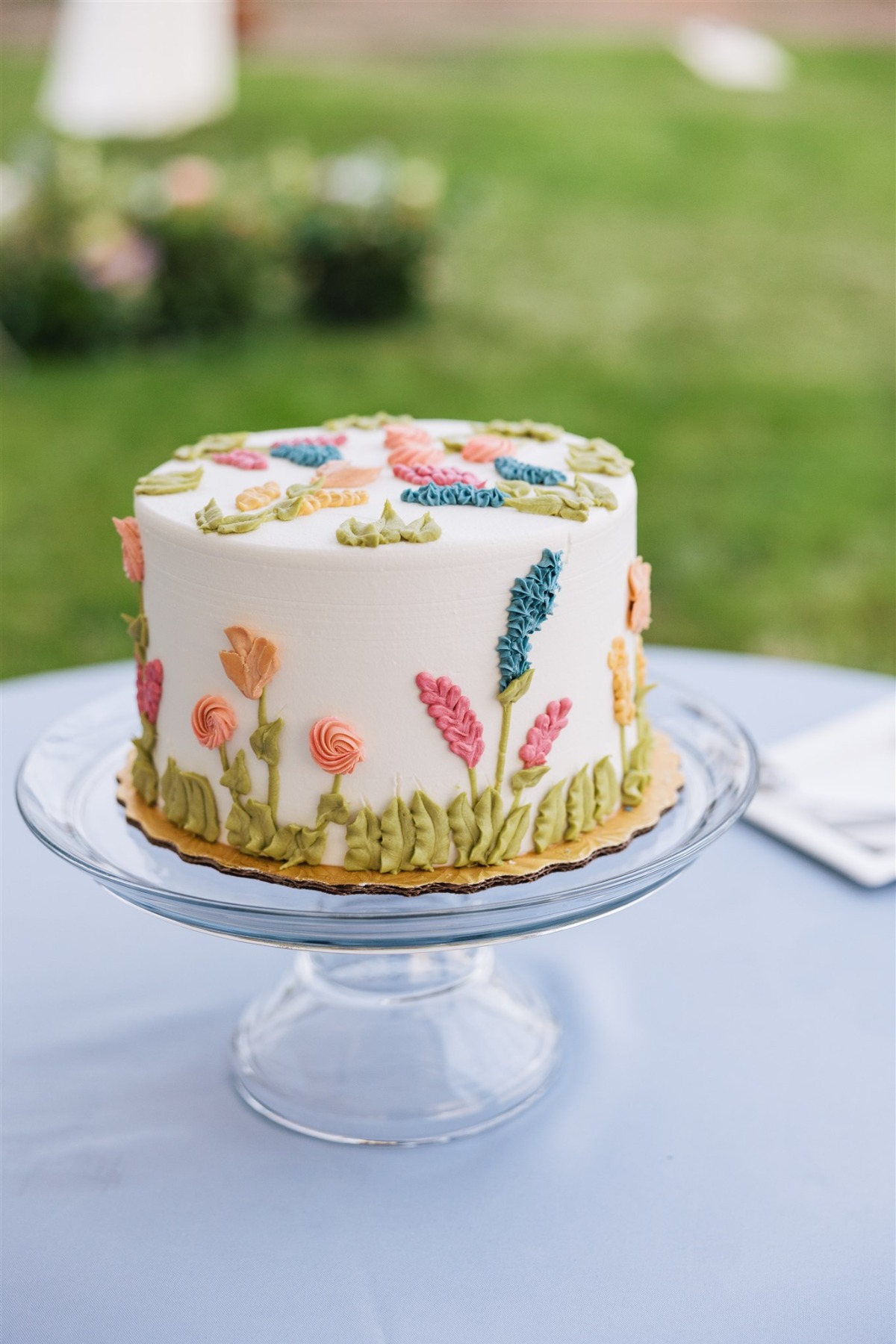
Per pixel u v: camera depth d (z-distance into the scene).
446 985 0.91
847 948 0.94
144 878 0.84
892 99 6.37
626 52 7.21
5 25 7.30
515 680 0.82
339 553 0.80
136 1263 0.75
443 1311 0.73
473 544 0.80
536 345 3.88
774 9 7.98
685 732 1.00
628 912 0.98
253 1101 0.84
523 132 5.86
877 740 1.11
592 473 0.90
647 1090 0.85
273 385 3.56
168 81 3.87
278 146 5.61
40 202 3.60
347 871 0.84
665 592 2.67
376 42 7.43
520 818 0.84
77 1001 0.91
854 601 2.63
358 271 3.91
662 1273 0.74
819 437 3.33
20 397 3.46
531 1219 0.77
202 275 3.75
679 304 4.21
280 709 0.83
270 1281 0.74
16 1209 0.78
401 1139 0.82
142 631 0.89
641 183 5.32
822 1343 0.71
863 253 4.63
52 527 2.86
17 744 1.13
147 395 3.49
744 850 1.02
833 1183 0.79
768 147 5.71
